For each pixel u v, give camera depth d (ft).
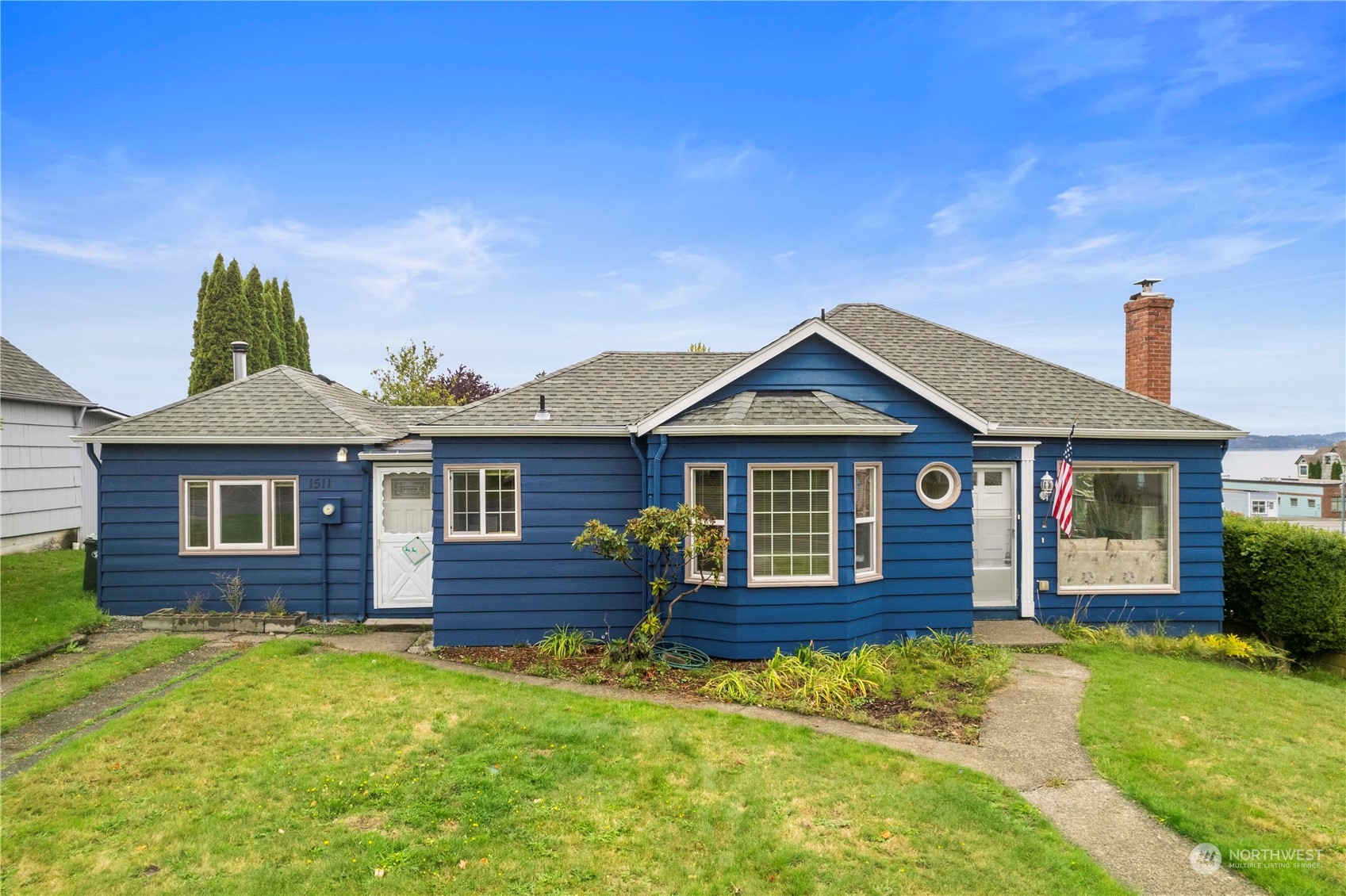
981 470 37.22
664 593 31.45
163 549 37.29
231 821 16.31
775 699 25.12
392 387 104.99
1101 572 37.40
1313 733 22.94
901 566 32.42
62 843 15.29
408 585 38.42
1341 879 14.65
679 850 15.39
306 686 25.93
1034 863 15.02
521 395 36.45
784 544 30.42
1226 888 14.37
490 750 20.16
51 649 30.17
